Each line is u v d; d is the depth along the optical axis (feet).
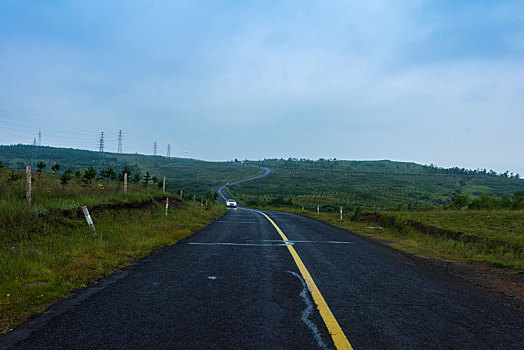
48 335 10.51
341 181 561.84
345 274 20.33
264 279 18.47
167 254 25.62
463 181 617.62
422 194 424.87
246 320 12.14
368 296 15.75
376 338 10.78
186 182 421.18
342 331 11.30
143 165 652.07
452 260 28.19
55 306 13.38
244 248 29.37
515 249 31.63
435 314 13.44
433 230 46.11
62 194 40.96
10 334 10.56
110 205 43.75
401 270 22.25
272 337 10.65
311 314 12.98
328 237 39.99
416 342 10.57
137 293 15.34
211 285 16.94
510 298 16.65
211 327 11.39
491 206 99.66
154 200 64.18
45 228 27.94
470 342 10.70
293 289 16.57
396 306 14.34
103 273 19.25
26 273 17.48
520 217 50.14
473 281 20.24
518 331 11.86
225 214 94.73
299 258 25.22
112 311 12.85
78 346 9.75
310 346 10.03
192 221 55.31
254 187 422.00
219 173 647.97
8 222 26.43
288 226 53.98
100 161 559.38
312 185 475.31
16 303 13.34
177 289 16.11
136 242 29.09
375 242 37.37
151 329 11.10
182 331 10.98
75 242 26.07
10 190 34.27
